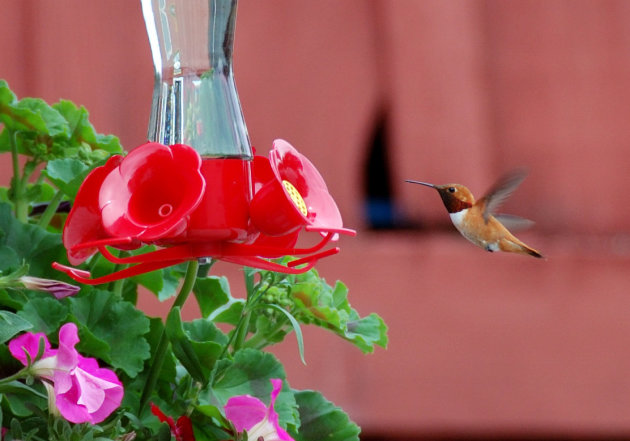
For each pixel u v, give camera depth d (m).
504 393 8.87
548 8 9.01
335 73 8.77
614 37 9.05
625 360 8.94
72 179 4.88
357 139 8.77
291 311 4.89
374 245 8.73
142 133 8.39
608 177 9.00
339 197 8.74
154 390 4.62
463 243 8.87
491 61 8.95
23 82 8.15
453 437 8.88
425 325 8.78
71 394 4.01
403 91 8.77
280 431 4.31
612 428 8.98
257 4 8.70
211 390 4.44
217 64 4.47
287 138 8.68
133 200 3.88
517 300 8.91
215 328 4.65
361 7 8.80
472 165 8.78
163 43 4.52
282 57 8.71
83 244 3.76
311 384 8.55
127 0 8.42
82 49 8.27
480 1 8.95
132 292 5.15
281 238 4.35
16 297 4.61
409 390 8.75
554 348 8.95
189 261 4.43
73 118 5.33
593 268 8.96
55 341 4.48
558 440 8.98
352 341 4.98
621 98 9.02
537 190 8.96
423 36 8.79
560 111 8.97
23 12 8.18
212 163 4.12
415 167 8.78
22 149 5.31
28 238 4.80
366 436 8.73
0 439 4.12
